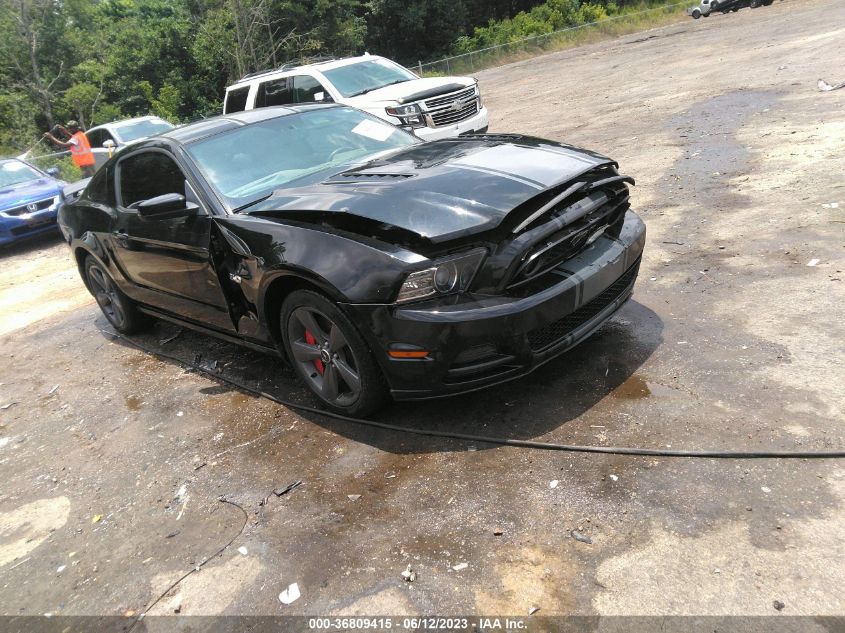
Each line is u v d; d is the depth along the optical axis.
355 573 2.47
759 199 5.64
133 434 3.96
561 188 3.16
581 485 2.69
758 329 3.59
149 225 4.37
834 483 2.43
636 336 3.79
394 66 10.47
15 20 28.09
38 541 3.12
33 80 28.88
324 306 3.21
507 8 45.62
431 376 2.99
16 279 8.68
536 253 2.94
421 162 3.71
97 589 2.71
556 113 12.69
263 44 28.94
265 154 4.26
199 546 2.82
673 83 13.09
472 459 3.01
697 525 2.37
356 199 3.26
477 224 2.87
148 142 4.66
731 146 7.50
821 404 2.88
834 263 4.17
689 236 5.16
